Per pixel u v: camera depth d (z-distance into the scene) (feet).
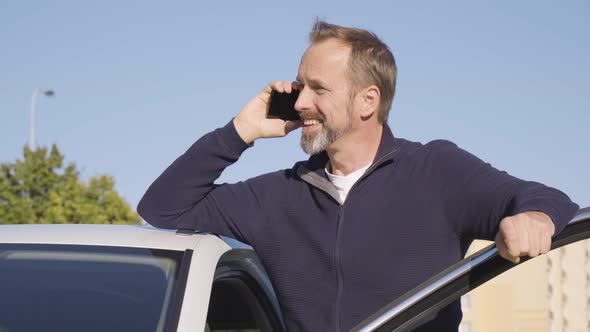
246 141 11.56
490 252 7.84
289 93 11.51
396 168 10.30
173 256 10.22
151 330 9.28
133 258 10.27
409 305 7.71
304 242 10.53
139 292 9.77
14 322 9.52
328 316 10.18
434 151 10.25
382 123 10.70
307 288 10.41
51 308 9.70
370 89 10.59
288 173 11.07
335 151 10.59
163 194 11.44
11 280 10.13
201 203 11.51
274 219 10.80
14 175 91.97
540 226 7.71
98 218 90.94
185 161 11.43
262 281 11.59
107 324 9.39
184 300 9.53
